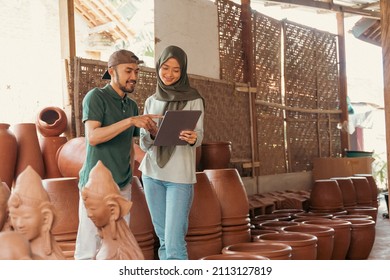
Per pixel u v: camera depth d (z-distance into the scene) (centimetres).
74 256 328
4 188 216
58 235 374
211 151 619
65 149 473
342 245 491
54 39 1066
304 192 781
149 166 355
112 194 229
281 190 839
